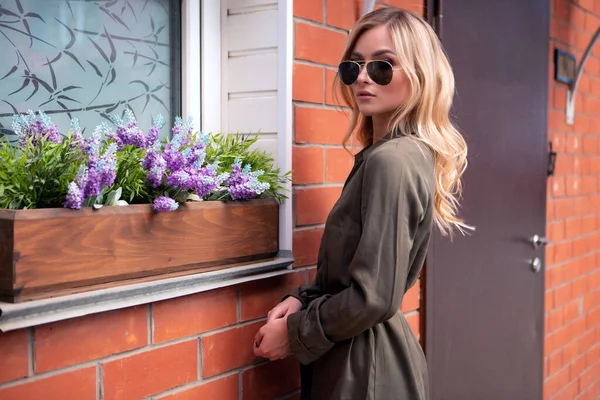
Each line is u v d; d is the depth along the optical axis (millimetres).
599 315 3520
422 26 1243
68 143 1042
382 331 1219
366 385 1173
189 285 1186
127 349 1121
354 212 1189
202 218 1206
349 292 1102
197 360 1256
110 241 1038
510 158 2381
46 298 953
